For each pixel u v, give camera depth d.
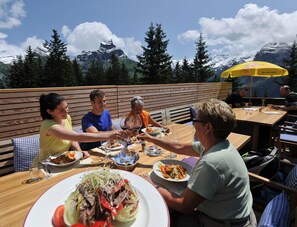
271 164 1.75
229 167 0.98
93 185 0.81
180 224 1.19
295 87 24.94
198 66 31.22
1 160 2.29
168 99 5.38
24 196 1.08
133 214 0.79
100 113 2.46
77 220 0.75
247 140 2.20
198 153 1.54
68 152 1.63
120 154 1.60
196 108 1.18
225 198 1.00
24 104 2.67
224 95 8.33
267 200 1.69
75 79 35.25
